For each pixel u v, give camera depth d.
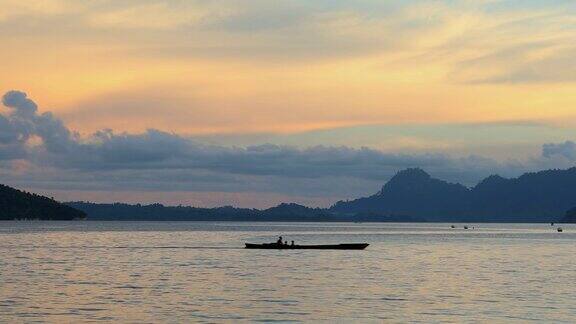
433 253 152.38
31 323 60.62
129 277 96.00
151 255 139.12
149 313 65.81
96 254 142.38
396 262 124.19
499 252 158.62
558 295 78.69
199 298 75.31
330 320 62.72
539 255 148.00
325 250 154.12
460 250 166.00
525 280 94.31
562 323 61.75
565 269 111.56
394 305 71.06
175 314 65.38
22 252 148.12
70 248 163.50
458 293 80.06
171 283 88.94
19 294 77.81
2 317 63.25
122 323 61.00
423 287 85.69
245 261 123.88
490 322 62.09
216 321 62.06
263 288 84.12
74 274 100.06
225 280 92.50
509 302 73.31
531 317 64.56
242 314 65.50
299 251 150.50
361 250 156.62
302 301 73.50
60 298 74.81
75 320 62.12
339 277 96.94
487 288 84.88
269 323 61.22
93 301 72.75
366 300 74.38
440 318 63.91
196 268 109.88
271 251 150.75
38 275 98.69
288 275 99.31
